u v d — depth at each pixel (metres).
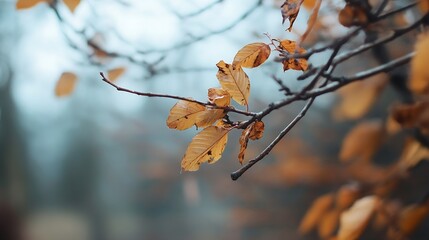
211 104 0.92
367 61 2.14
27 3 1.20
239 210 4.01
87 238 17.34
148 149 4.23
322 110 3.48
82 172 18.34
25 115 19.56
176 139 4.24
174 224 7.54
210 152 0.93
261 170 3.75
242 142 0.93
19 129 16.45
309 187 3.05
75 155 18.27
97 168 17.73
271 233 3.98
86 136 17.16
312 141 3.79
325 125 3.65
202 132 0.92
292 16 0.94
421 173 1.95
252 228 4.30
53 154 20.05
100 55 1.48
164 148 4.21
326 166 2.83
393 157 3.61
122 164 10.99
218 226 6.46
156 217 9.07
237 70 0.92
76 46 1.46
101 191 17.95
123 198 15.49
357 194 1.54
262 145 3.89
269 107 0.97
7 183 15.95
